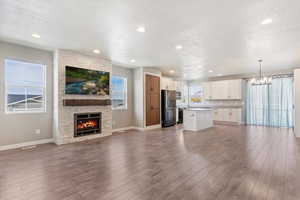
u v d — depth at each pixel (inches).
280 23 120.7
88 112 207.6
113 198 81.4
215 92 362.6
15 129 166.9
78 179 101.2
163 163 126.3
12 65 167.2
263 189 88.1
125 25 124.6
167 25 124.4
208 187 90.9
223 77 369.1
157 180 99.4
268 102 313.0
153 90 292.4
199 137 216.2
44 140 185.9
